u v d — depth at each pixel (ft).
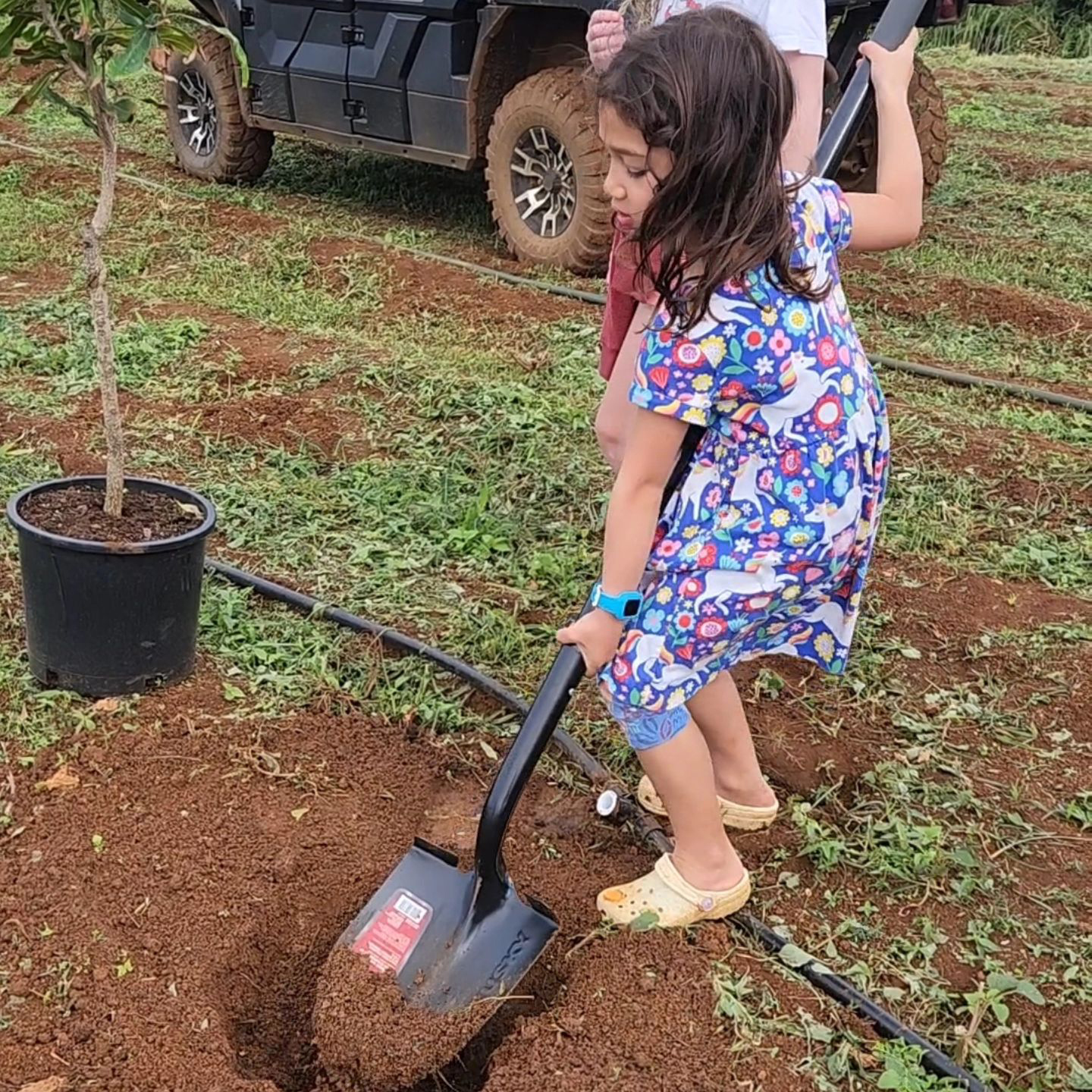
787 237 6.79
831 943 8.39
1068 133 38.78
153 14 9.37
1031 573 13.53
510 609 12.19
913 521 14.39
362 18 25.49
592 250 23.09
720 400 7.14
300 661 11.07
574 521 14.02
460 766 10.01
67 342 18.62
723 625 7.46
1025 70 51.83
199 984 7.84
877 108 8.57
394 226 26.71
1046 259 25.50
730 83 6.38
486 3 23.50
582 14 23.52
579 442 15.85
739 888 8.34
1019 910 8.85
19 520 9.94
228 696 10.48
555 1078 7.20
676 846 8.30
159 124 35.70
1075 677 11.63
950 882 9.04
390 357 18.34
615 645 7.48
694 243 6.66
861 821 9.55
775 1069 7.39
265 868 8.77
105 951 7.98
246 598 11.98
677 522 7.52
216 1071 7.25
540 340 19.67
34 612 10.18
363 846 9.09
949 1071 7.45
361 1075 7.43
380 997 7.57
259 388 17.33
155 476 14.44
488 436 15.66
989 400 18.43
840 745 10.52
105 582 9.85
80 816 9.07
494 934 7.79
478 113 24.45
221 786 9.49
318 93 26.71
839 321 7.38
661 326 6.96
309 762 9.87
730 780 9.16
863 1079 7.42
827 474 7.30
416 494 14.25
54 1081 7.13
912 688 11.41
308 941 8.41
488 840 7.70
